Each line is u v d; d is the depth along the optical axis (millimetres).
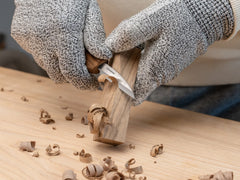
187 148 556
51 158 513
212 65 703
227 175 481
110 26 665
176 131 596
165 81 553
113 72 537
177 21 524
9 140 543
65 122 600
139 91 549
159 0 543
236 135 594
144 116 636
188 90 832
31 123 589
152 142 564
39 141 546
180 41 533
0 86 715
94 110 516
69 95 696
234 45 641
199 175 504
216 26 538
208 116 647
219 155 544
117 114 527
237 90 809
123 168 507
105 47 538
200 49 554
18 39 580
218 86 823
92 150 537
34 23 555
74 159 515
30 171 489
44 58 561
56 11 540
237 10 527
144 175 499
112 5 624
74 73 548
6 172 485
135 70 549
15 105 642
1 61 955
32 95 686
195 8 529
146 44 554
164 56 533
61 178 481
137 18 519
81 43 547
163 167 515
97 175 485
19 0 581
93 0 572
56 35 540
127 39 521
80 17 547
